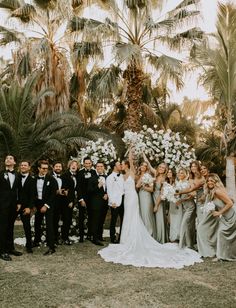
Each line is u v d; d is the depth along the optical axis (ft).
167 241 26.03
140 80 41.06
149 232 25.38
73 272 18.34
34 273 18.15
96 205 25.67
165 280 17.04
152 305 13.98
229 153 38.45
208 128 62.39
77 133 38.19
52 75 43.11
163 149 32.53
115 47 37.19
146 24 39.60
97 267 19.29
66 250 23.41
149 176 25.40
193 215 24.09
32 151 37.04
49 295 14.98
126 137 31.48
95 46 39.50
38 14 44.29
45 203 22.74
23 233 30.07
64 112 38.27
